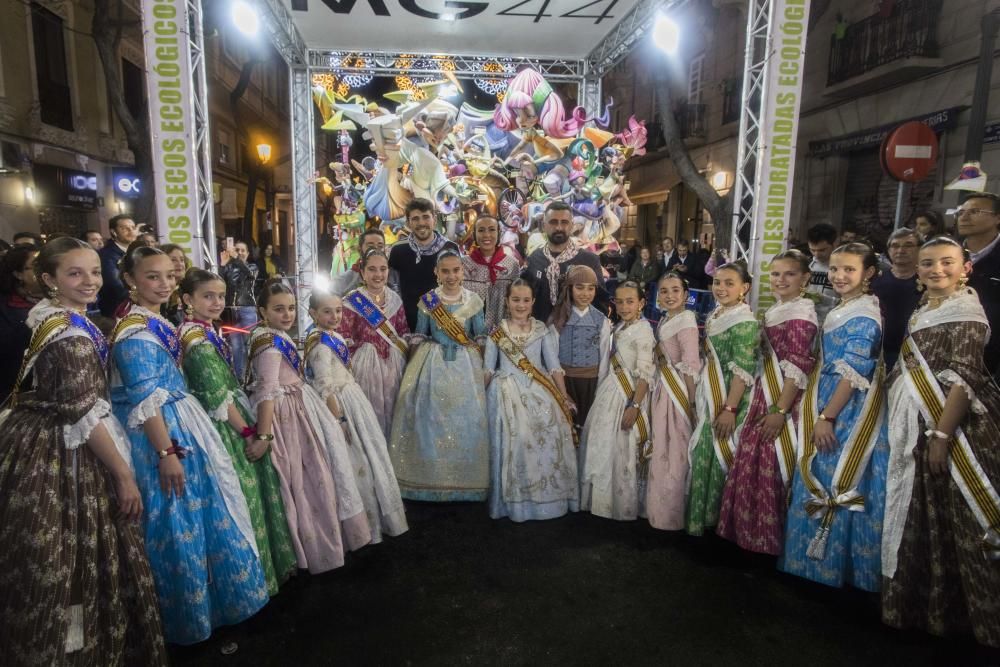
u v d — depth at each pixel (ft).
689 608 8.14
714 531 10.18
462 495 10.60
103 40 25.39
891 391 7.95
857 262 8.25
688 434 9.98
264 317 8.82
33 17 29.84
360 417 9.50
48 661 5.70
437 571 8.96
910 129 15.26
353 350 10.87
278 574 8.31
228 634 7.55
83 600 6.00
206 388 7.61
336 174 25.39
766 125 13.00
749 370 9.30
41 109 30.17
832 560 8.24
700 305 25.12
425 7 21.18
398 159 22.25
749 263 13.64
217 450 7.36
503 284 12.75
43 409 6.15
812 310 8.93
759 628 7.75
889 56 26.94
